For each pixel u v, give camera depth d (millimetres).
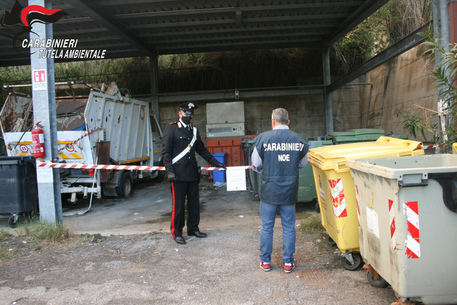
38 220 4965
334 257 3510
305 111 11305
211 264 3508
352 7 7605
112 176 7238
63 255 3891
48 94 4660
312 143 5734
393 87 9070
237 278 3164
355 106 11398
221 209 6184
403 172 2146
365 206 2709
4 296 2947
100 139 6523
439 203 2184
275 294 2832
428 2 7875
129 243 4234
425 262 2215
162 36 9297
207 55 11945
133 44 9102
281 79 11523
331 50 11406
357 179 2830
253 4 7441
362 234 2846
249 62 11625
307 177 5324
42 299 2881
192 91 11008
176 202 4129
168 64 12070
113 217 5859
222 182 9000
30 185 5328
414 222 2191
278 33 9430
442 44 4535
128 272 3385
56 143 4766
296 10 7770
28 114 7043
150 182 10070
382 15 9789
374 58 7078
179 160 4113
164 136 4121
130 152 8094
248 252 3781
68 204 7043
